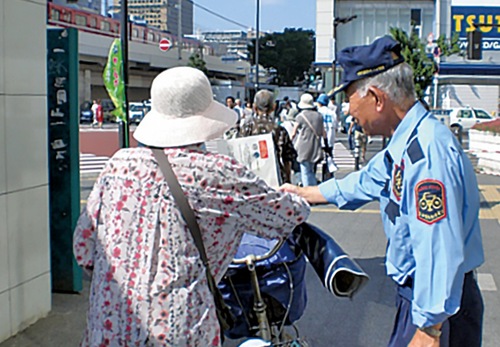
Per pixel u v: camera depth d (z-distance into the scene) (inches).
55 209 211.0
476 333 102.9
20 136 172.6
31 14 174.9
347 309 209.5
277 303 125.1
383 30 1572.3
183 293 84.2
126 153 89.2
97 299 86.4
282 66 3695.9
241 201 87.7
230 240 89.8
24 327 179.3
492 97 1547.7
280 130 257.4
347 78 97.7
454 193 88.3
